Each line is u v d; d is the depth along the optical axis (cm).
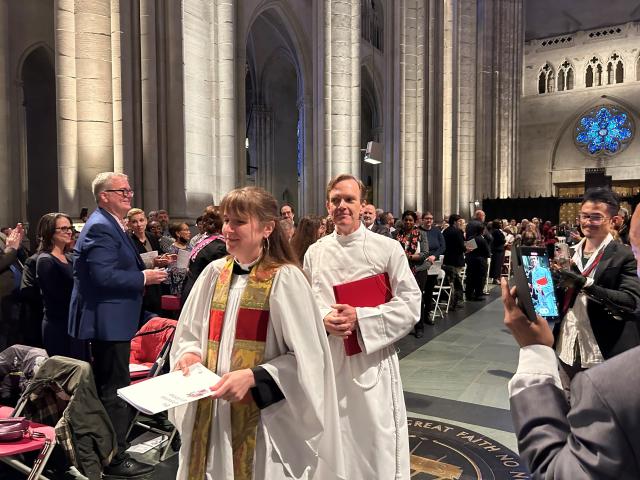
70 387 296
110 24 765
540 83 3441
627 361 80
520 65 3350
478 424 410
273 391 168
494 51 3073
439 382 517
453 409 443
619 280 274
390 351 254
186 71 914
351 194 260
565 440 92
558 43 3338
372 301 249
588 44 3241
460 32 2388
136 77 870
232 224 184
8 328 439
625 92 3103
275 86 2241
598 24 3250
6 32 939
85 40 736
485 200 2898
